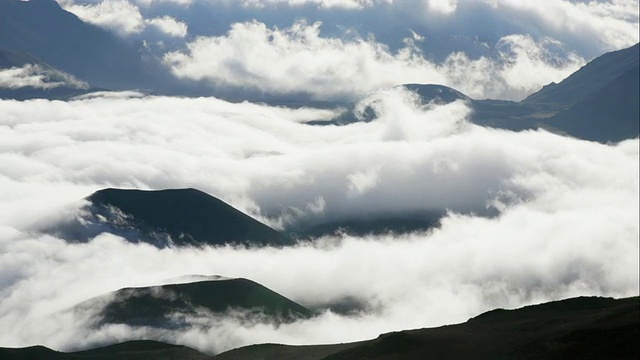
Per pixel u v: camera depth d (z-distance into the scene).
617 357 118.88
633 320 133.50
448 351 134.62
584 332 130.75
